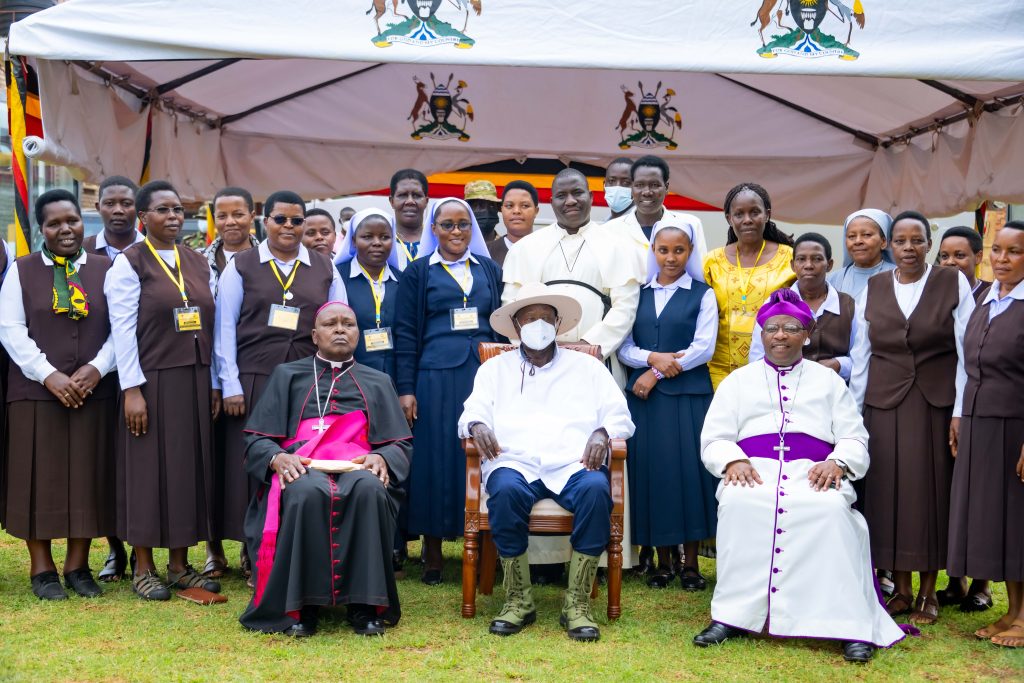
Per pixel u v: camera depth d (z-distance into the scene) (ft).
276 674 12.39
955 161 25.30
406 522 17.63
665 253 17.63
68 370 15.60
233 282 16.58
